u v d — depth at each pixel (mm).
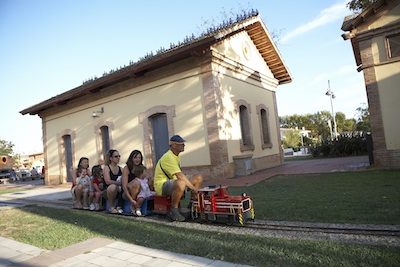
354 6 13781
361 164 12781
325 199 6418
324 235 4258
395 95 10578
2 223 6691
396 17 10547
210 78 12289
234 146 13219
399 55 10641
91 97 16734
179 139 5758
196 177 5887
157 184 5895
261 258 3420
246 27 15203
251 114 15430
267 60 17953
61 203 9844
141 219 6258
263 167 15656
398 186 7070
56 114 19156
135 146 14781
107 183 7113
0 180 29281
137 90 14703
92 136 16906
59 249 4422
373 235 4051
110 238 4832
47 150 19844
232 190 9141
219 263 3398
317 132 80938
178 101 13234
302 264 3160
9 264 3934
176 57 12531
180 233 4750
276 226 4844
